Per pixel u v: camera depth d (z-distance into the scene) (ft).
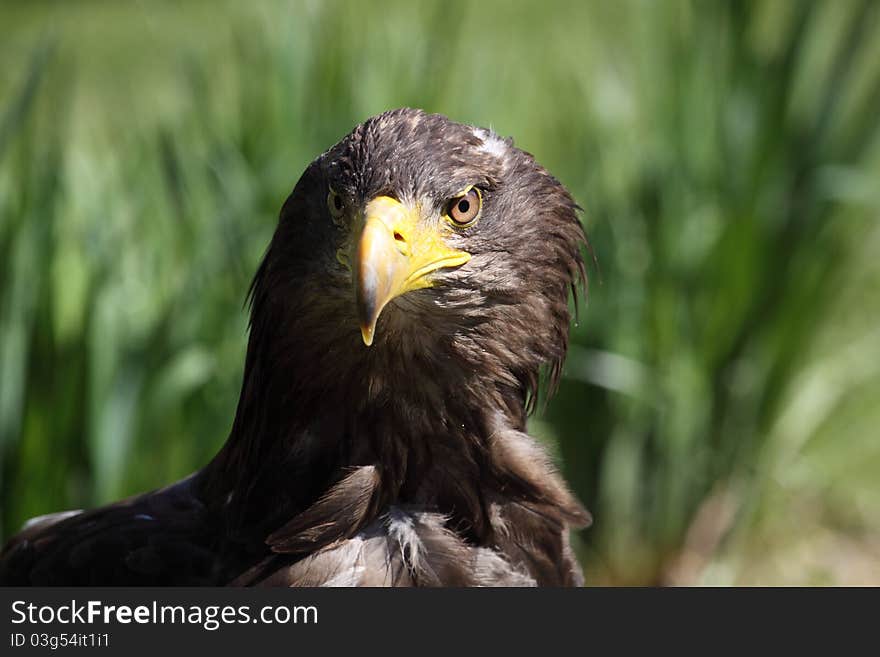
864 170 31.24
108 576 16.12
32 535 17.72
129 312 24.91
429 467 15.72
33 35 70.44
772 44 32.19
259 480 15.83
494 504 15.96
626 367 29.76
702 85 31.17
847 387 36.50
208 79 31.07
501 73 33.58
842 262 32.27
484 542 15.84
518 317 15.58
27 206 23.44
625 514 31.63
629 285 30.17
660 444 31.04
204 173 27.07
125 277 25.71
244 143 28.53
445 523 15.70
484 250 15.07
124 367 23.86
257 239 26.61
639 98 32.73
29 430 23.53
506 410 16.01
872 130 31.27
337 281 14.80
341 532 15.30
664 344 30.55
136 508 16.92
